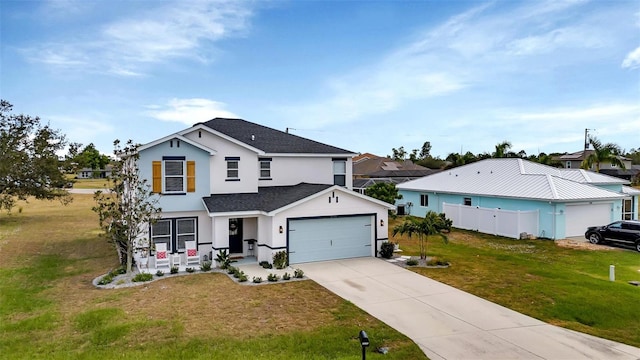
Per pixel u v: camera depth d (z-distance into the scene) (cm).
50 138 3459
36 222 3334
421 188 3459
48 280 1620
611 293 1367
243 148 2111
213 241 1833
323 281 1541
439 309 1232
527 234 2511
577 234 2538
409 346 962
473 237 2584
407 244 2367
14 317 1201
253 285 1480
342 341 982
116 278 1598
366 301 1304
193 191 1920
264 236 1870
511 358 916
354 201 1956
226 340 985
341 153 2492
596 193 2570
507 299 1327
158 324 1085
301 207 1841
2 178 3150
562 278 1572
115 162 1736
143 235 1819
